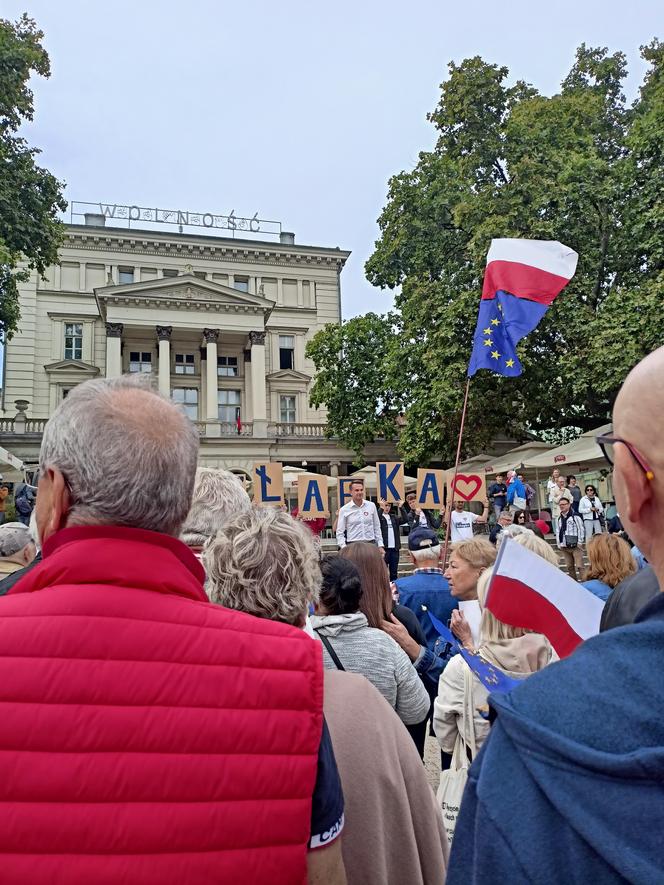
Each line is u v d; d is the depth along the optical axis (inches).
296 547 73.4
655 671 34.2
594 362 727.7
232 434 1206.3
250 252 1440.7
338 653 100.5
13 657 44.9
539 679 37.3
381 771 67.1
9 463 621.6
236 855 43.9
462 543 158.4
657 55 856.9
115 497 51.0
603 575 156.5
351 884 63.6
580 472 818.8
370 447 1233.4
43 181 744.3
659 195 715.4
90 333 1312.7
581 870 30.8
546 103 844.6
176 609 49.4
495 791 34.2
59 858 41.4
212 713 46.0
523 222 777.6
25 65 693.9
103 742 43.6
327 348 1176.8
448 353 797.9
